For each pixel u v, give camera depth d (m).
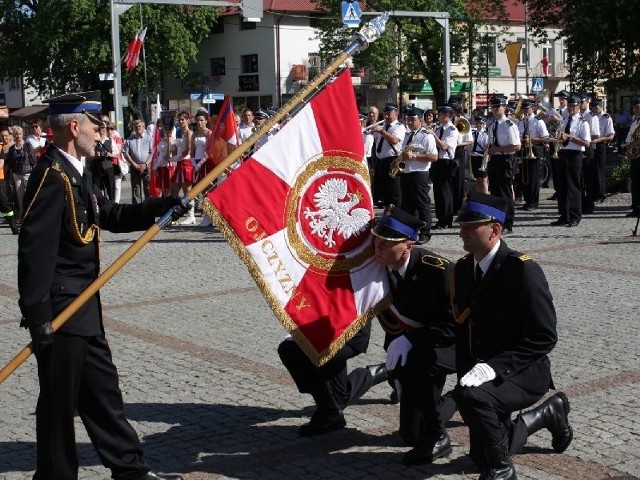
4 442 5.84
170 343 8.19
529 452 5.43
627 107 38.41
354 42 5.46
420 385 5.33
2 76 49.03
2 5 47.44
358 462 5.38
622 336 7.98
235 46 55.53
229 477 5.19
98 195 4.93
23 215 4.41
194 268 12.15
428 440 5.35
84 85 48.19
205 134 16.50
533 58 56.72
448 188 15.38
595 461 5.26
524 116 17.72
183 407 6.43
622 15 23.39
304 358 5.78
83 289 4.58
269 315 9.22
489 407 4.73
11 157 17.38
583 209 17.11
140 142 19.19
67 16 44.62
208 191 5.27
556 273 11.01
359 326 5.48
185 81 56.72
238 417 6.21
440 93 44.12
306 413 6.27
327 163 5.50
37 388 6.98
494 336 4.93
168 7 46.81
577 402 6.28
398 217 5.36
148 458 5.50
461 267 5.08
